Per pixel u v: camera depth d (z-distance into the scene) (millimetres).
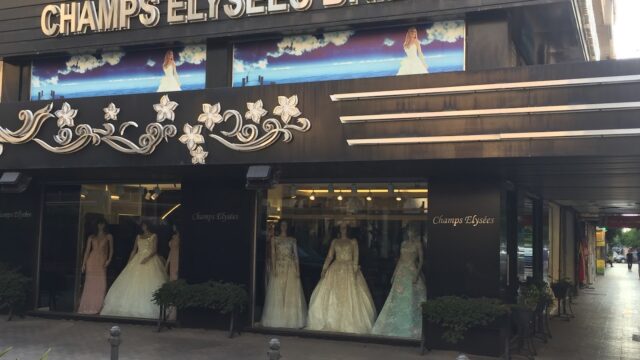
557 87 7676
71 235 12273
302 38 10234
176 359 8539
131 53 11398
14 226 12297
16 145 10617
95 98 10141
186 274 10867
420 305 9586
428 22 9492
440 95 8227
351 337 9969
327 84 8828
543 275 13969
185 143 9523
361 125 8609
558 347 10023
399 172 9547
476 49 9078
